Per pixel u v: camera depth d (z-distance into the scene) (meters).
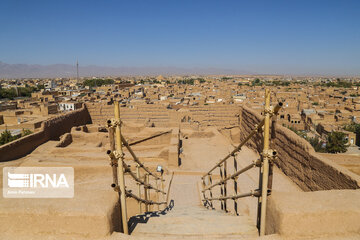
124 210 4.40
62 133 26.48
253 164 5.04
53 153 20.02
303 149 12.38
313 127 51.03
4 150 17.80
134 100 58.19
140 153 21.22
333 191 4.09
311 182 11.67
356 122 48.50
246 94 79.69
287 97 78.38
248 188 13.89
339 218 3.60
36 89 115.25
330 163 10.41
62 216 3.71
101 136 24.31
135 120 35.06
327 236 3.59
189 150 23.59
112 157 4.28
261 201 4.35
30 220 3.74
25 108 50.22
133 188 13.87
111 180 14.98
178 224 5.41
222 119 34.66
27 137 20.34
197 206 12.34
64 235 3.74
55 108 41.09
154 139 24.52
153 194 13.45
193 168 19.23
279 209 3.72
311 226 3.61
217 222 5.57
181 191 15.03
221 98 65.44
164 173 17.64
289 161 13.88
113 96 66.44
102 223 3.69
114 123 4.24
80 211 3.72
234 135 28.06
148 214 7.74
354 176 9.07
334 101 74.88
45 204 3.86
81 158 18.48
